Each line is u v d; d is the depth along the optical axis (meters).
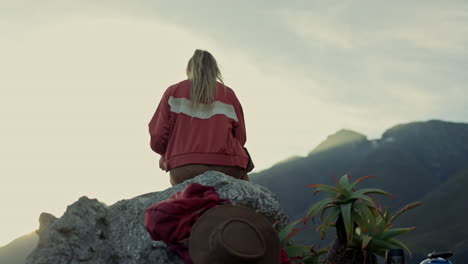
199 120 4.38
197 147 4.29
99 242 3.51
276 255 2.97
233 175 4.40
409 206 3.99
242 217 3.01
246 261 2.73
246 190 3.86
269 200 3.96
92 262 3.37
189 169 4.29
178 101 4.45
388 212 4.06
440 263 3.12
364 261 3.72
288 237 3.73
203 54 4.60
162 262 3.49
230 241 2.76
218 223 2.95
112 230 3.74
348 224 3.68
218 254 2.75
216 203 3.32
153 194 4.49
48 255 3.25
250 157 4.62
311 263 3.81
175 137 4.39
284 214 4.07
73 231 3.42
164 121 4.45
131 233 3.71
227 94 4.55
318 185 3.99
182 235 3.17
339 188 3.86
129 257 3.57
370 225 3.92
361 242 3.94
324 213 4.04
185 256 3.17
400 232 3.92
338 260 3.88
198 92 4.43
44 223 3.66
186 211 3.23
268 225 3.04
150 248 3.55
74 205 3.58
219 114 4.41
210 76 4.49
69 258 3.30
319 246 3.87
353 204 3.89
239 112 4.60
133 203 3.96
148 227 3.25
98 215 3.65
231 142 4.39
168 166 4.41
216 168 4.30
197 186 3.48
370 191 3.88
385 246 3.86
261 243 2.84
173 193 3.92
